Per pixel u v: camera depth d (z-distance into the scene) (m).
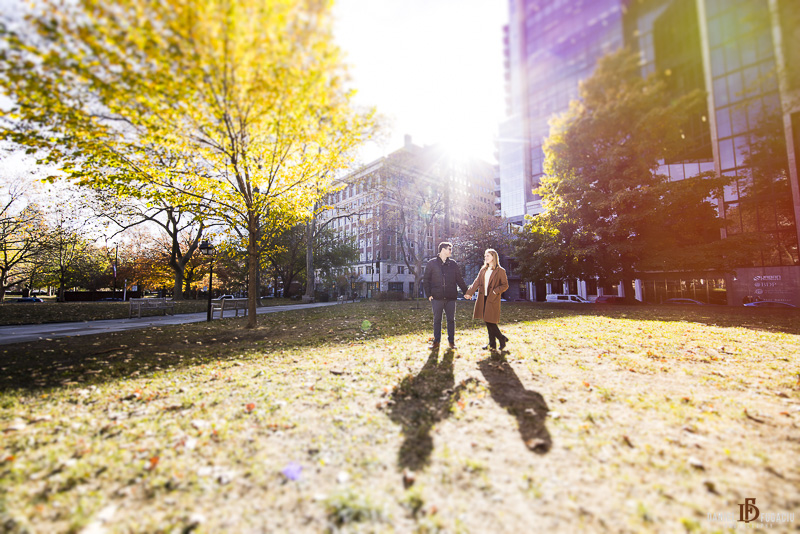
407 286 58.59
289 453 2.56
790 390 3.79
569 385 4.06
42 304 16.34
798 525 1.75
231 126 6.83
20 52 4.55
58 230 25.47
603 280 19.38
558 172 19.14
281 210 11.05
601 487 2.11
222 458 2.49
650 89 14.47
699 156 25.80
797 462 2.34
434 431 2.91
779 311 14.74
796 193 22.42
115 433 2.90
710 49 23.66
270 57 5.43
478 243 41.19
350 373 4.72
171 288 44.41
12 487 2.09
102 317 13.66
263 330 9.51
